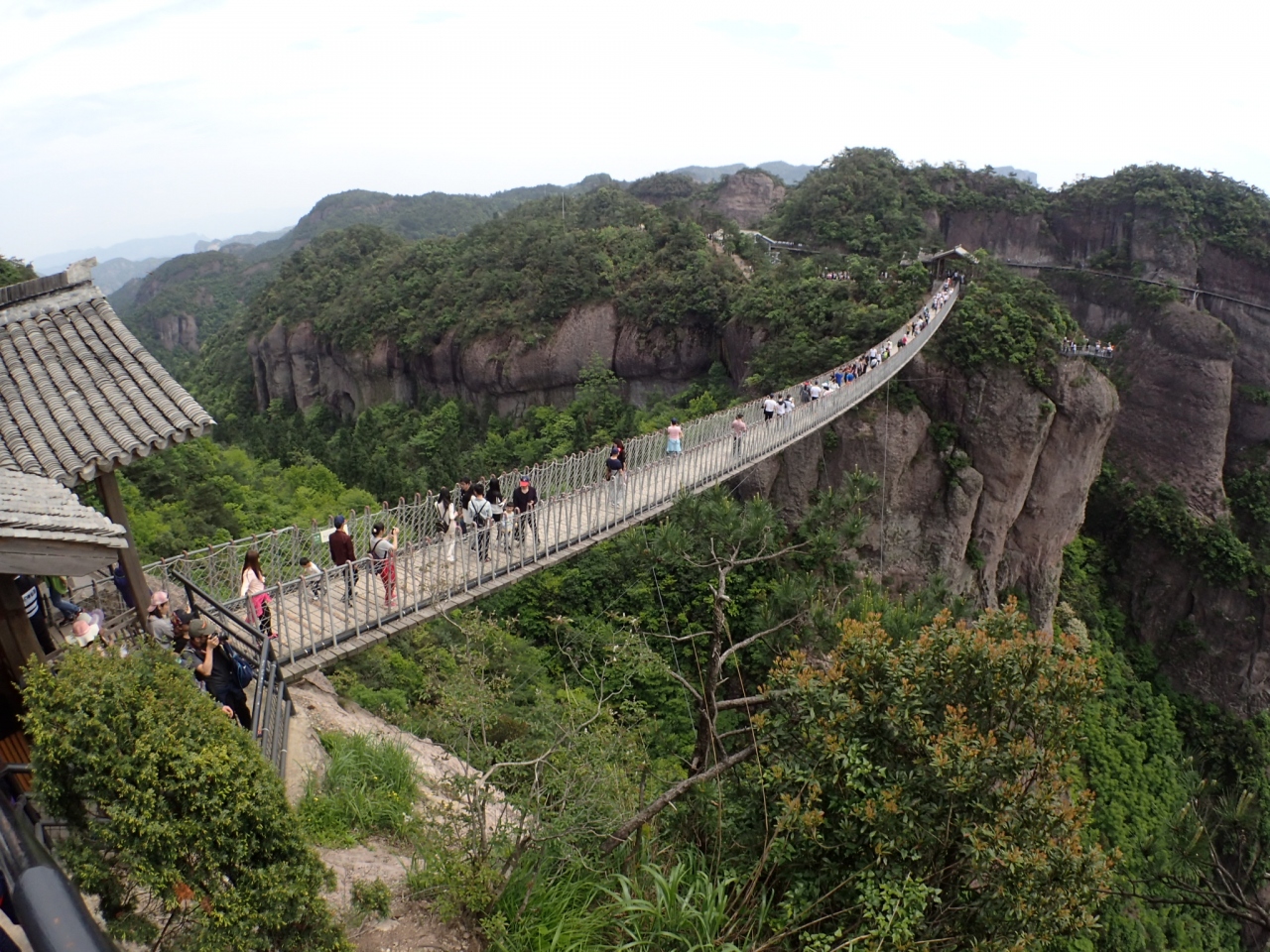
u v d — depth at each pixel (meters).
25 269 42.47
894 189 62.50
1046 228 69.06
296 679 11.88
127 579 11.05
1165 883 10.45
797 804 7.31
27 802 5.63
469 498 15.96
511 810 8.80
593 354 51.47
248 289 167.62
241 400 80.50
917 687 7.73
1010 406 39.41
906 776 7.42
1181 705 48.16
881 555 38.94
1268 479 57.59
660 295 50.66
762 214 89.81
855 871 7.32
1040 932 6.69
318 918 5.55
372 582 13.48
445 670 16.27
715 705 11.02
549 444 47.50
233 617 11.07
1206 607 49.75
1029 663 7.62
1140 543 52.62
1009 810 7.00
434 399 58.84
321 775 10.59
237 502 35.34
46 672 5.20
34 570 7.34
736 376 47.19
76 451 10.19
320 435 62.75
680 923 7.00
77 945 2.86
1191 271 63.84
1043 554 43.12
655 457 21.78
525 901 7.06
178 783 5.02
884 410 38.62
